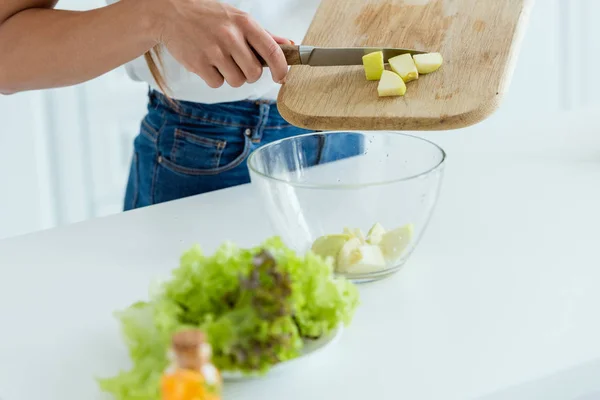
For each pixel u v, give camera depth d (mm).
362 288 1021
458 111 1130
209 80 1211
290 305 765
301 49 1217
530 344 887
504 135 1562
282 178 1150
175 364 640
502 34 1261
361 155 1172
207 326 751
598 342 882
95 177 2410
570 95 2777
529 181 1338
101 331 957
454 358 869
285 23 1520
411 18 1339
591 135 1521
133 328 791
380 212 1010
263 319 751
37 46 1267
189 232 1219
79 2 2254
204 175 1606
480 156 1465
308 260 838
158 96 1615
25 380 866
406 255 1030
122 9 1225
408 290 1012
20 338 948
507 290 998
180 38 1187
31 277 1100
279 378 841
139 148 1683
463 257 1091
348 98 1194
